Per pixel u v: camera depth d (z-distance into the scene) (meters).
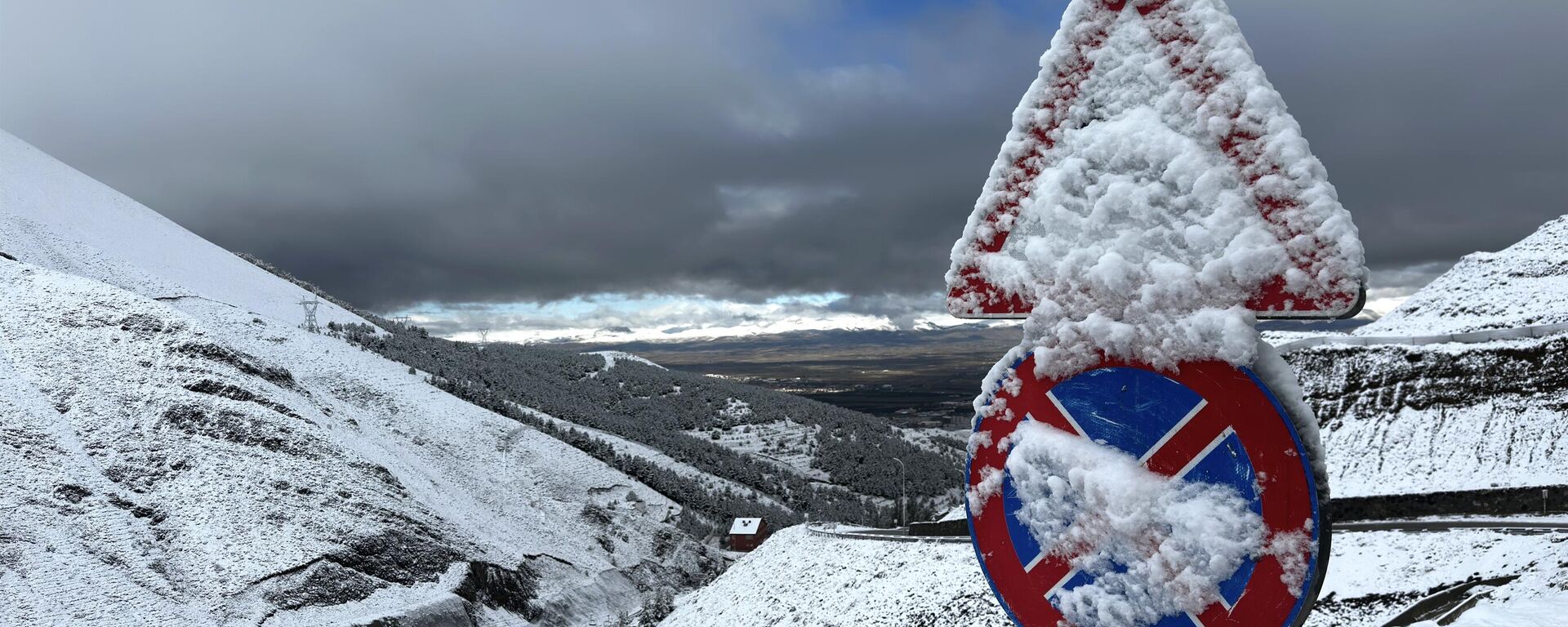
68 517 62.31
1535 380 45.34
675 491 132.38
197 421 78.62
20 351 81.56
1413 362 50.19
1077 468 3.72
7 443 66.81
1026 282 3.96
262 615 60.41
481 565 76.62
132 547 62.44
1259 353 3.41
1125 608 3.58
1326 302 3.30
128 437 74.44
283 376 99.00
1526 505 33.59
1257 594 3.33
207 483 71.56
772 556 57.19
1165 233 3.65
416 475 95.25
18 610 51.38
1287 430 3.32
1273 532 3.32
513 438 126.25
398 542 73.56
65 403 76.06
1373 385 50.47
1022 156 4.07
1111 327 3.69
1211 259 3.51
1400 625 24.73
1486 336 48.88
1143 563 3.56
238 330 134.62
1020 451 3.92
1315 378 53.22
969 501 4.11
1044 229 3.94
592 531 106.69
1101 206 3.75
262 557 65.31
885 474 197.00
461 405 132.62
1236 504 3.41
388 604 65.81
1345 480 44.84
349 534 71.19
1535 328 47.41
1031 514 3.88
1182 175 3.61
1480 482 41.06
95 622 53.03
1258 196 3.49
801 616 44.53
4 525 57.88
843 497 173.12
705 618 55.41
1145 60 3.82
